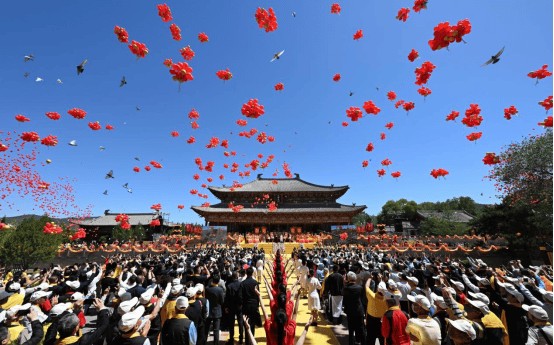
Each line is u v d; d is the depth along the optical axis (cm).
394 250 3653
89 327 1020
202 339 643
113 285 875
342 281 981
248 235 5016
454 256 3584
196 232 4878
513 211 3400
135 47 752
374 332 652
